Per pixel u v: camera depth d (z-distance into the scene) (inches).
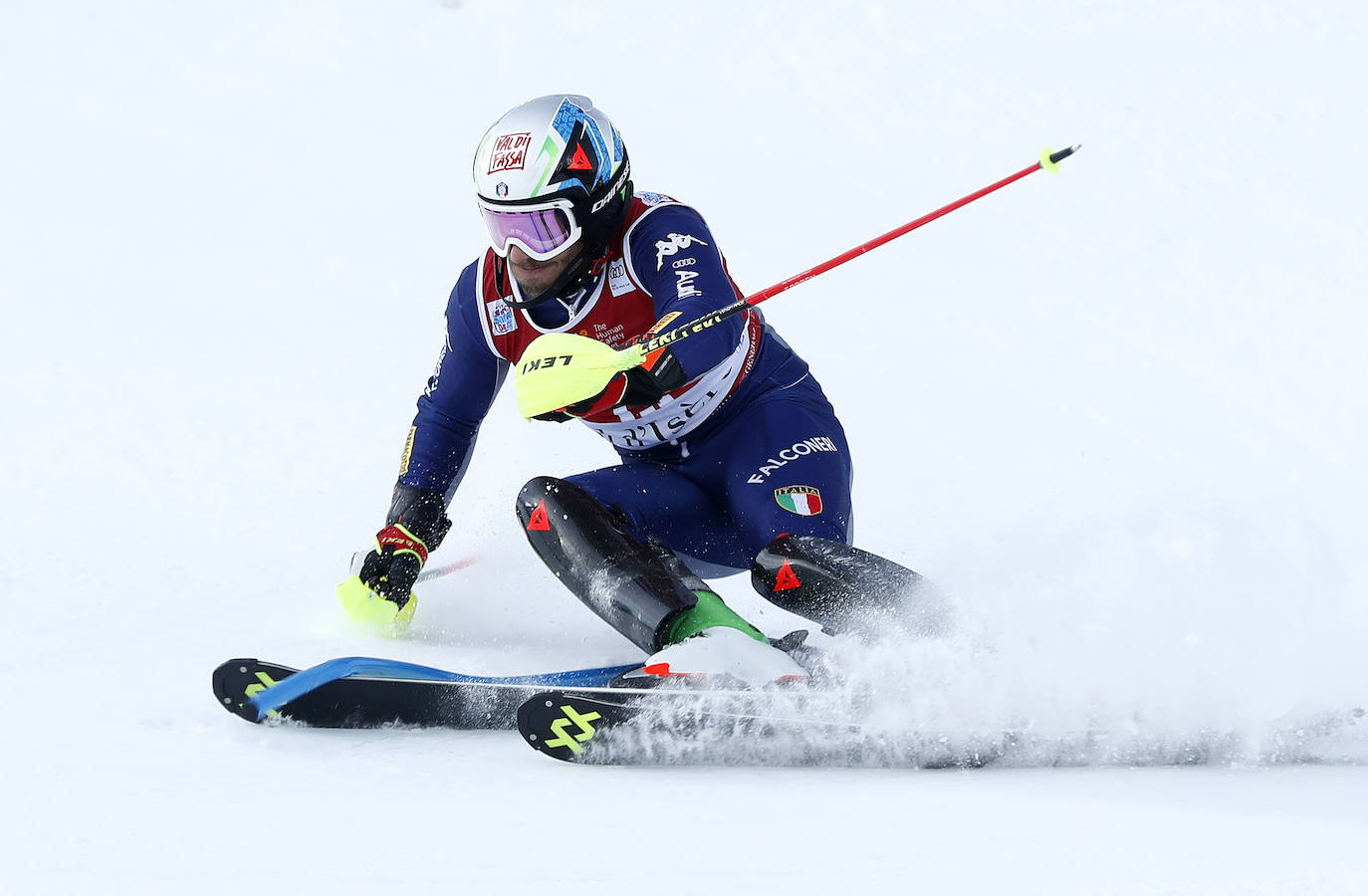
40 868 376.5
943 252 1563.7
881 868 368.2
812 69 2134.6
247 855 383.9
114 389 1248.8
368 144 2000.5
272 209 1793.8
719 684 491.8
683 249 585.6
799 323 1396.4
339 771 464.1
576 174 570.9
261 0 2444.6
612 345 609.6
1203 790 428.8
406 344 1390.3
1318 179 1668.3
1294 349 1275.8
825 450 625.9
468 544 842.2
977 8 2268.7
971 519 903.7
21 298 1507.1
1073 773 459.8
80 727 511.5
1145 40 2111.2
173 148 1990.7
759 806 424.5
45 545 864.3
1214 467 1013.8
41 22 2326.5
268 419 1178.6
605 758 470.3
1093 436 1097.4
